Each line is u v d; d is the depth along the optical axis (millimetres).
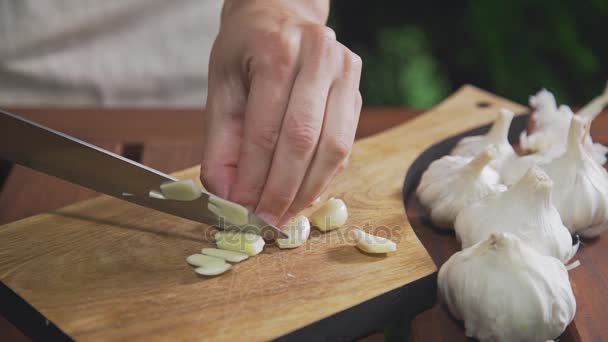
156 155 474
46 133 341
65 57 586
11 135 341
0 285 334
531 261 322
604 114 514
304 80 318
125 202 389
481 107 518
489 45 830
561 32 813
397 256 356
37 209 412
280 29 330
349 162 443
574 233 388
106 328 307
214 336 304
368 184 420
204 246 359
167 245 359
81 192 429
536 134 434
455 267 333
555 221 361
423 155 457
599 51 860
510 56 837
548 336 323
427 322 344
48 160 350
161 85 613
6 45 569
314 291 331
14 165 447
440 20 903
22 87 589
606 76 855
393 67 860
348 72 329
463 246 375
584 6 827
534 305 317
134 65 600
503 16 819
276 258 352
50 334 314
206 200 344
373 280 339
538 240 354
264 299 325
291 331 309
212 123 354
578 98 870
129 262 346
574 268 365
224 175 346
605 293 347
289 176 322
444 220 399
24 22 564
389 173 433
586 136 423
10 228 366
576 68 856
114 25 586
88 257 349
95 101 606
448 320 346
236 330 308
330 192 411
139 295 325
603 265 368
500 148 429
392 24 913
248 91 349
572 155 388
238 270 343
